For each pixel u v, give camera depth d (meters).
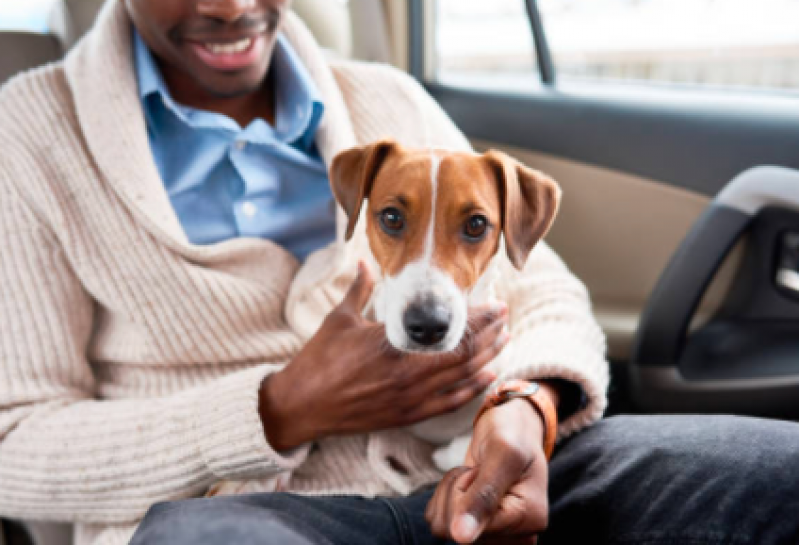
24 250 1.07
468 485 0.81
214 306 1.10
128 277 1.08
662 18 1.75
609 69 1.91
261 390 0.98
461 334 0.95
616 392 1.63
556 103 1.85
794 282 1.37
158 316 1.08
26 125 1.11
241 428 0.92
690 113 1.59
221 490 1.04
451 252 0.97
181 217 1.17
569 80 1.99
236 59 1.14
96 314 1.21
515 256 1.02
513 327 1.21
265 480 1.02
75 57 1.18
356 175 1.05
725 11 1.62
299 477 1.08
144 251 1.07
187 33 1.10
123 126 1.09
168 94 1.17
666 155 1.62
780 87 1.56
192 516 0.76
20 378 1.05
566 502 0.95
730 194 1.39
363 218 1.26
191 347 1.10
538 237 1.05
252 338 1.14
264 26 1.15
